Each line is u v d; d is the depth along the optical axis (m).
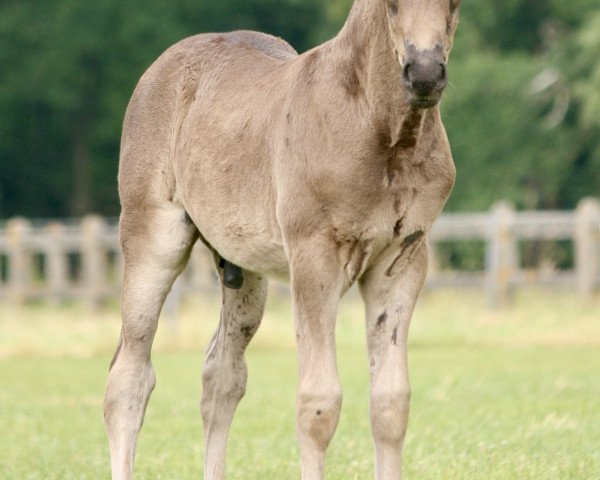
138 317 14.62
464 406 21.61
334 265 12.09
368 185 11.88
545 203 68.31
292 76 12.88
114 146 80.12
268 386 25.28
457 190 66.12
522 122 65.31
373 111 11.81
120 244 15.04
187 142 14.11
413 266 12.41
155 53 74.94
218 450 14.70
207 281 39.03
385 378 12.29
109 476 16.41
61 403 23.98
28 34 72.94
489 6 69.25
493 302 38.12
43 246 43.50
